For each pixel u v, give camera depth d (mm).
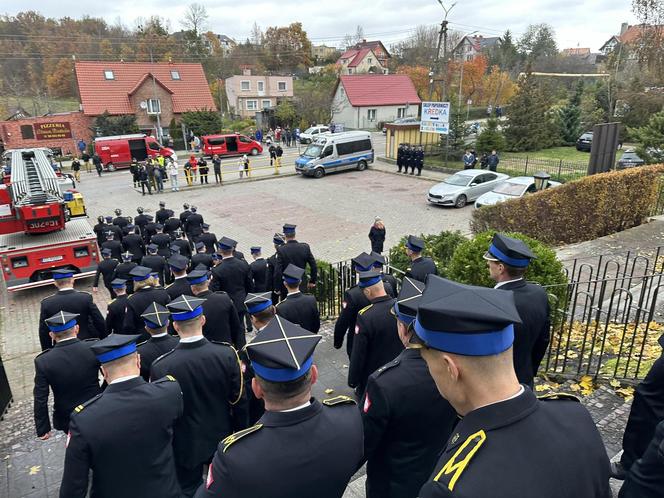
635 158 21469
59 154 37094
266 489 1891
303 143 43812
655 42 26703
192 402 3350
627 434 2801
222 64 76750
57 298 5973
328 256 14242
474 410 1331
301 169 26578
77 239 11750
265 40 89688
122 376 2805
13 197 11336
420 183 24203
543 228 11500
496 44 85750
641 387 2715
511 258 3250
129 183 26625
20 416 5992
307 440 1979
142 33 77688
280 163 31000
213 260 9625
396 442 2531
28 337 9688
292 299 5156
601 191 11555
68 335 4262
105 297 11641
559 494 1209
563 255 10336
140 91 39250
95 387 4352
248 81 56031
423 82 62344
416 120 47062
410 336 2508
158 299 6195
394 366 2500
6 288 11836
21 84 66500
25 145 36062
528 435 1270
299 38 88812
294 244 7977
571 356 5555
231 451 1954
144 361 4035
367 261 5590
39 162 13633
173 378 3027
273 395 1998
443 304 1329
